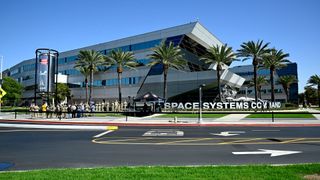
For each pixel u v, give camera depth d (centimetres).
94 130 2238
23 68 11125
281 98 12256
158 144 1419
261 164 920
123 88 7675
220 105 5478
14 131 2152
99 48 8400
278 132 2022
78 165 947
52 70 4116
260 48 6047
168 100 6738
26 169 895
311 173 760
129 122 2953
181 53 6812
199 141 1531
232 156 1093
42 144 1445
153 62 5931
